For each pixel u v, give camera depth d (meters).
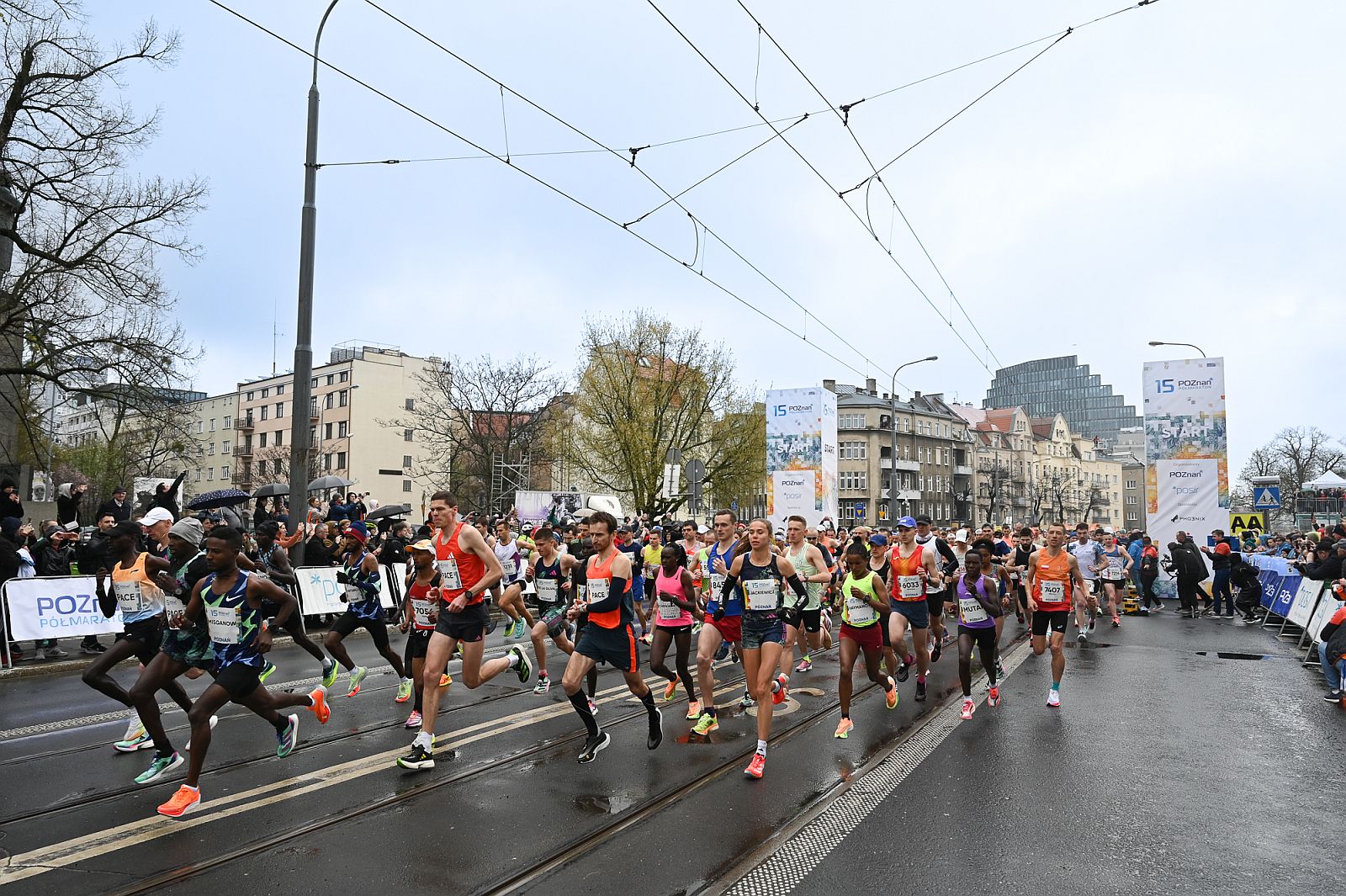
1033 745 7.82
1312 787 6.62
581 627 7.25
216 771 6.50
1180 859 5.07
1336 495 52.00
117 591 6.88
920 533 12.10
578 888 4.53
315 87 15.27
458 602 6.63
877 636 8.48
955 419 94.81
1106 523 127.12
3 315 22.03
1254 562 22.02
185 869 4.67
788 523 11.34
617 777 6.53
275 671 11.26
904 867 4.88
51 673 11.20
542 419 47.66
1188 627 18.92
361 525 9.19
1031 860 5.02
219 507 15.80
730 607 8.26
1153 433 24.97
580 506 38.09
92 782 6.22
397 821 5.46
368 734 7.71
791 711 9.14
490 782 6.35
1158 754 7.57
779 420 25.44
